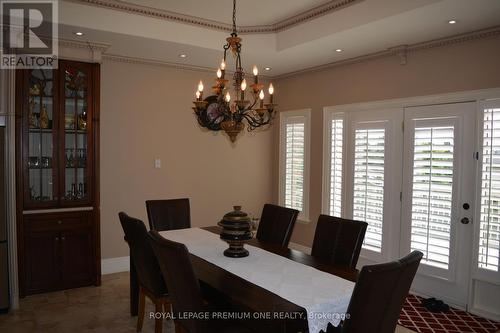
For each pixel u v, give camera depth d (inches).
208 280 87.4
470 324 129.0
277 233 128.8
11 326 124.4
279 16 149.3
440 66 143.6
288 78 211.8
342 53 163.9
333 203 186.9
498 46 127.8
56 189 151.9
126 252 181.9
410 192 154.4
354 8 129.6
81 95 156.4
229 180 211.3
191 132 197.3
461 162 138.9
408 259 70.5
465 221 138.0
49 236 150.9
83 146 158.4
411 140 153.7
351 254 104.3
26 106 144.4
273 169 224.8
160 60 180.2
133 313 132.6
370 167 169.0
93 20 133.9
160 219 146.6
